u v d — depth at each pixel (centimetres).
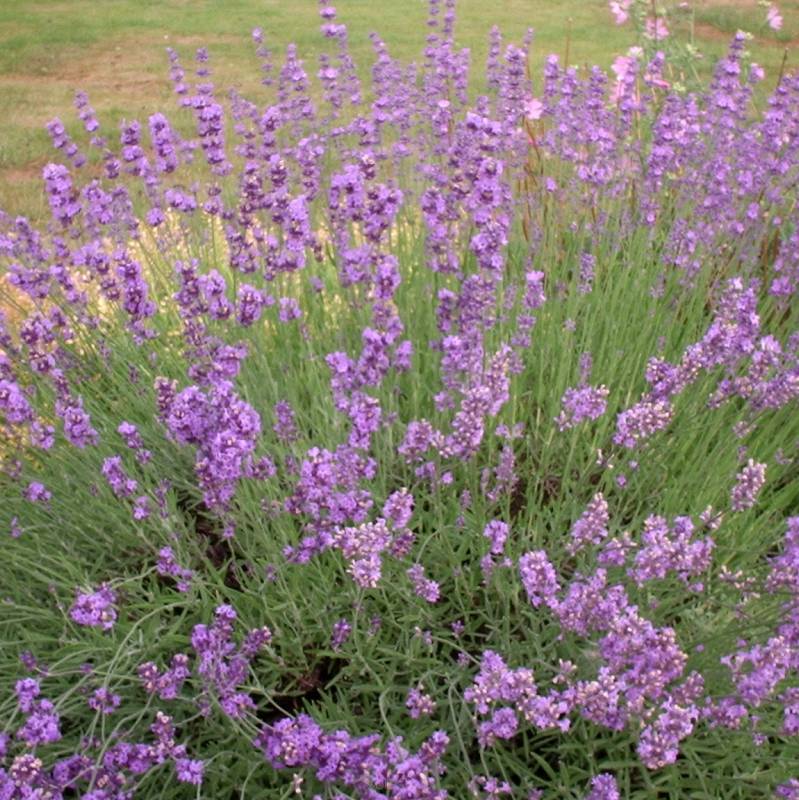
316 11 1536
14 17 1555
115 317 421
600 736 268
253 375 338
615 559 241
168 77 1166
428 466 282
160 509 288
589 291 394
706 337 272
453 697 276
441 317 308
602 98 443
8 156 872
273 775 261
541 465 327
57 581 307
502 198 411
